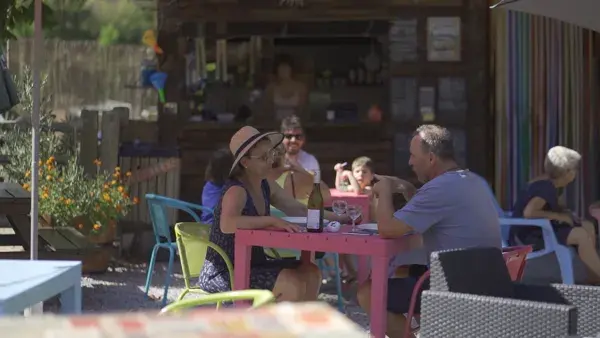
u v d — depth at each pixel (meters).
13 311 5.68
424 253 11.08
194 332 3.81
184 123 23.30
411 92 23.06
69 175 18.16
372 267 9.50
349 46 26.67
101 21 41.34
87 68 29.97
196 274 11.70
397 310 9.80
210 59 25.44
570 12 13.06
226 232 10.23
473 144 22.86
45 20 14.86
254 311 4.16
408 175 23.05
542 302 7.40
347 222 11.80
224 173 15.08
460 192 9.54
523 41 22.17
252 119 24.61
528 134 22.25
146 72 23.59
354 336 3.81
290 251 13.10
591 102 22.05
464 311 7.20
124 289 16.08
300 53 26.64
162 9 23.33
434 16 22.91
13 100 13.16
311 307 4.23
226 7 23.30
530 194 15.33
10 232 20.45
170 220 21.19
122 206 18.33
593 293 7.93
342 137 24.12
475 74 22.86
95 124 20.44
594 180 21.97
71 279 6.68
